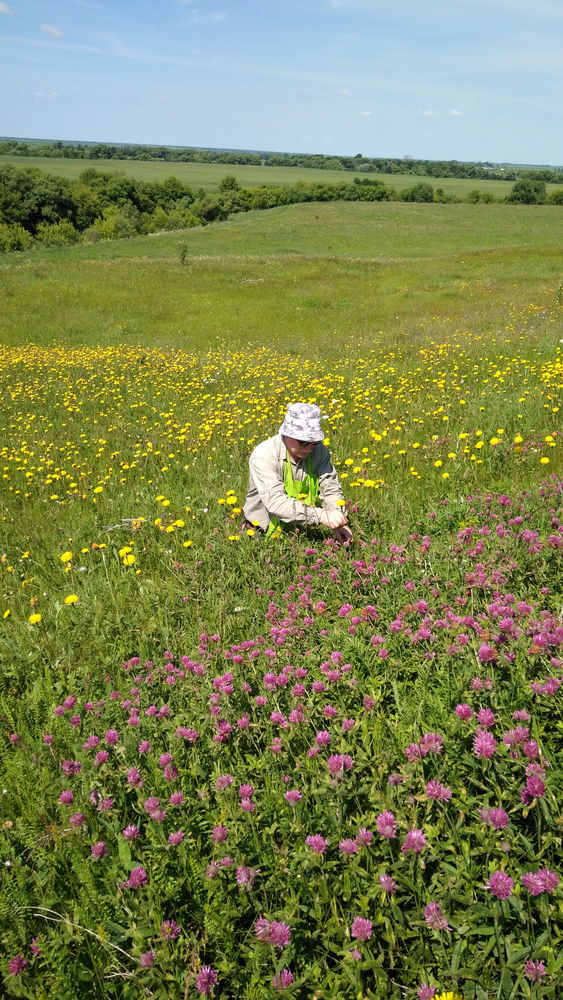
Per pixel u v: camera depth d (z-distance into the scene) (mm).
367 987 1784
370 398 9242
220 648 3277
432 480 5637
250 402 10547
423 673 2684
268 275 32406
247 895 1945
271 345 18984
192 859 1976
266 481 4391
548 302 19234
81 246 50688
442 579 3500
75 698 2969
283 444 4422
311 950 1872
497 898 1760
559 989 1631
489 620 2771
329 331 21016
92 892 1950
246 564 4223
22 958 1861
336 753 2350
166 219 91688
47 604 4449
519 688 2422
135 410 11562
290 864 1974
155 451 8031
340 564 3814
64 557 4727
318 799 2123
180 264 35406
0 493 7402
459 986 1723
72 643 3672
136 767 2416
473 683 2383
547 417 6824
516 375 9570
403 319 21078
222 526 4859
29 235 86750
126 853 2125
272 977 1740
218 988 1853
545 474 5320
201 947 1911
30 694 3246
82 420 11117
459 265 33094
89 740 2508
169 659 3289
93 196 99812
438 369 11484
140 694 2879
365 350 15617
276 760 2385
